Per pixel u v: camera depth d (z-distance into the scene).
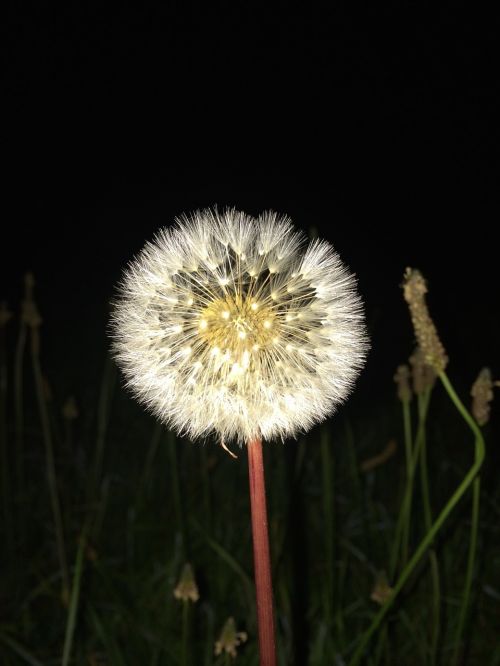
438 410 0.33
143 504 0.26
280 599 0.21
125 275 0.11
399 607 0.19
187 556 0.22
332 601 0.20
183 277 0.10
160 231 0.11
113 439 0.31
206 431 0.10
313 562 0.24
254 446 0.09
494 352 0.38
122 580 0.23
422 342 0.12
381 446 0.30
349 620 0.21
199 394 0.10
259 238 0.10
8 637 0.19
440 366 0.12
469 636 0.20
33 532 0.26
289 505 0.20
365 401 0.34
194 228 0.11
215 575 0.23
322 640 0.19
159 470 0.29
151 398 0.10
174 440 0.22
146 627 0.21
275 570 0.19
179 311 0.10
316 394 0.10
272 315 0.10
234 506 0.26
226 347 0.10
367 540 0.24
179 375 0.10
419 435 0.16
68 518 0.25
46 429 0.21
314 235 0.17
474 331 0.40
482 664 0.20
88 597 0.22
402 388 0.17
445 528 0.23
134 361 0.10
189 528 0.25
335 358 0.10
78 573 0.16
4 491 0.25
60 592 0.22
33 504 0.27
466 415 0.12
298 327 0.10
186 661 0.15
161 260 0.10
